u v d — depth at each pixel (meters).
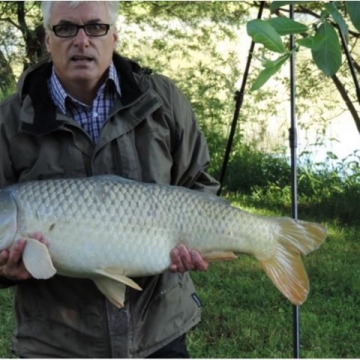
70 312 0.89
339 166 3.45
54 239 0.84
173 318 0.92
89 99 0.90
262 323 1.85
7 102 0.91
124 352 0.89
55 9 0.86
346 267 2.35
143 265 0.86
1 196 0.84
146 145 0.90
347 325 1.85
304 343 1.75
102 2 0.87
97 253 0.84
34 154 0.89
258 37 0.55
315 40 0.55
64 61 0.87
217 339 1.77
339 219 3.12
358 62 3.12
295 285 0.93
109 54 0.89
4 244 0.83
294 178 1.25
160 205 0.87
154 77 0.95
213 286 2.15
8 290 2.07
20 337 0.91
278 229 0.93
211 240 0.89
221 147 3.66
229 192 3.59
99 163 0.88
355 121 3.08
